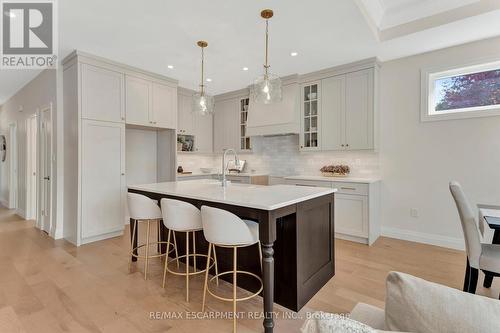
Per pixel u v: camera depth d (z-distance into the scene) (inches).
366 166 159.2
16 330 70.9
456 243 130.6
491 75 124.5
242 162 223.5
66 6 95.6
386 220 152.4
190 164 226.8
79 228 137.2
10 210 229.8
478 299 27.9
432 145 137.2
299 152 189.5
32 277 101.6
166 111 177.3
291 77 173.8
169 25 109.2
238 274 95.7
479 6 101.2
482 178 124.3
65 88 147.3
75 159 138.4
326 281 96.7
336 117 157.6
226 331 71.2
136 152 187.8
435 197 136.8
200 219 86.6
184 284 97.0
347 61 149.3
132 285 95.9
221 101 225.9
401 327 29.4
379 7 113.7
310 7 96.5
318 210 92.8
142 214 100.9
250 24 108.3
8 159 245.9
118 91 151.3
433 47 131.4
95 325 73.2
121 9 97.5
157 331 70.9
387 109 150.5
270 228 69.7
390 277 32.9
